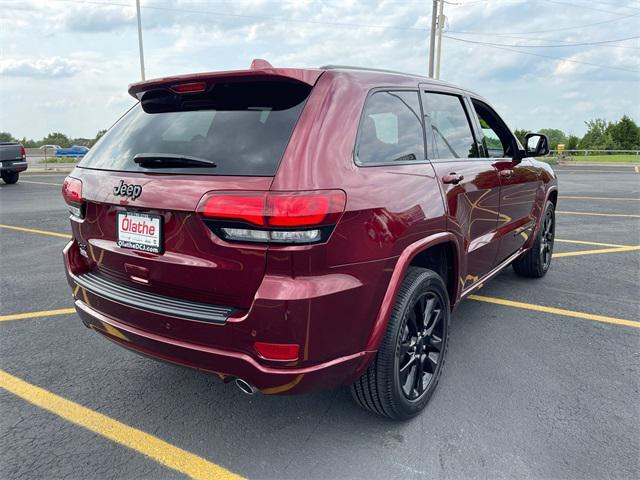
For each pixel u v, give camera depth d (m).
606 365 3.33
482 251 3.50
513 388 3.03
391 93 2.71
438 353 2.88
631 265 5.91
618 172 24.06
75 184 2.71
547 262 5.44
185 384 3.11
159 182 2.23
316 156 2.08
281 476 2.29
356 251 2.16
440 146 3.05
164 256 2.24
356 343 2.25
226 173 2.09
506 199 3.92
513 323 4.07
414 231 2.49
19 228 8.27
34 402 2.90
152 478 2.28
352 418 2.74
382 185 2.33
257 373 2.07
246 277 2.04
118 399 2.93
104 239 2.56
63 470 2.33
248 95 2.36
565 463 2.36
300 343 2.02
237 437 2.57
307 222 1.96
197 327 2.14
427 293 2.72
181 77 2.41
